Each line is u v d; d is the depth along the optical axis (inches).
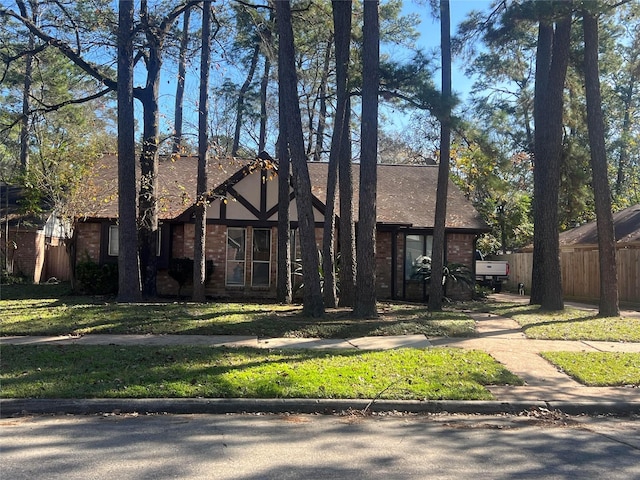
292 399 289.3
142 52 682.2
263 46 766.5
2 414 274.7
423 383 317.7
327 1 682.2
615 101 1284.4
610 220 586.6
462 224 858.8
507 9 585.6
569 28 609.3
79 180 786.2
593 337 469.7
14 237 1023.0
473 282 816.9
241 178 757.9
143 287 719.7
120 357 366.0
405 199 911.0
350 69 595.5
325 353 393.1
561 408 294.2
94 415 276.2
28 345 408.2
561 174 769.6
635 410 294.7
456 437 247.4
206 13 661.9
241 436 243.6
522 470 204.8
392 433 252.2
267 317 536.4
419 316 561.0
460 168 1349.7
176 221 759.7
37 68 833.5
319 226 768.3
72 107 1035.3
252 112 1218.6
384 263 848.3
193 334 468.1
